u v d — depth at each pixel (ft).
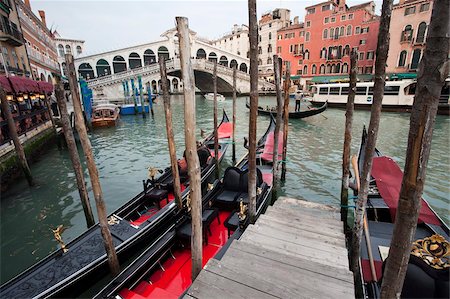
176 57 107.04
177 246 16.66
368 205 18.40
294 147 44.01
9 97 34.86
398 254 5.33
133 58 140.97
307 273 9.77
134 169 36.04
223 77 124.16
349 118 19.02
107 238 14.07
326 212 17.29
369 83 74.59
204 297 8.82
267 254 10.84
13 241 20.52
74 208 25.29
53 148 46.19
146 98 113.70
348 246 17.52
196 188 10.52
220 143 37.83
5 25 52.75
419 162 4.64
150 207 21.67
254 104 15.01
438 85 4.20
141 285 13.91
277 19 154.10
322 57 120.67
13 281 12.87
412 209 4.95
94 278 14.12
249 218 16.87
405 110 69.67
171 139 18.51
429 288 8.95
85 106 61.93
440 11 3.96
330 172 32.58
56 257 14.46
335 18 113.29
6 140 33.14
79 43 167.84
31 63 72.64
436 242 9.95
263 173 27.37
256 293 8.89
